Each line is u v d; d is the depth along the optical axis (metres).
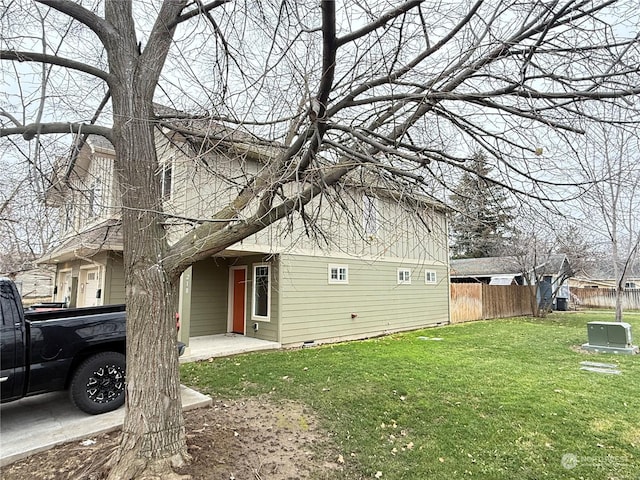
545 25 2.53
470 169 3.10
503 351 8.83
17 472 3.20
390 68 3.05
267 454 3.54
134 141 3.30
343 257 11.44
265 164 3.37
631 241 10.24
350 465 3.47
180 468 3.03
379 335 12.28
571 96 2.51
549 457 3.64
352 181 3.54
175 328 3.29
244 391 5.53
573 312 21.62
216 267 11.30
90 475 3.01
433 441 3.97
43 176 3.21
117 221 4.10
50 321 4.48
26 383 4.22
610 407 4.89
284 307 9.82
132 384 3.07
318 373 6.52
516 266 19.44
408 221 3.96
